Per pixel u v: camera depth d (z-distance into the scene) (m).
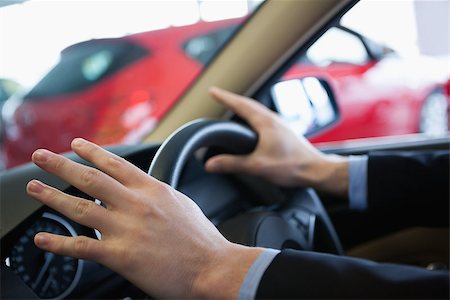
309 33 1.00
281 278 0.53
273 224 0.79
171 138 0.70
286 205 0.95
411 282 0.50
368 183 0.97
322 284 0.52
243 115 0.97
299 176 0.98
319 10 0.97
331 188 1.00
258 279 0.53
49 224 0.71
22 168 0.74
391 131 2.93
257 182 1.00
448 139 1.36
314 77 1.46
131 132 2.57
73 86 2.83
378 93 2.83
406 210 0.97
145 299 0.76
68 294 0.75
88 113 2.79
